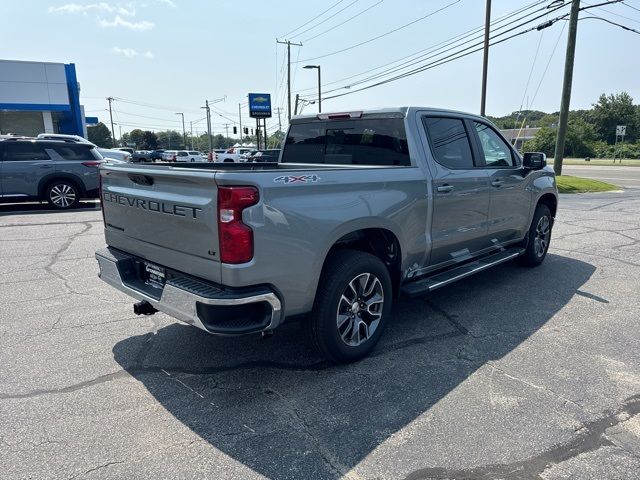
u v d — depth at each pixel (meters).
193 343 4.04
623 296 5.27
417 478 2.43
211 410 3.04
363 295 3.69
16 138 11.55
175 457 2.58
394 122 4.31
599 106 94.38
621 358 3.75
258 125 50.12
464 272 4.71
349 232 3.44
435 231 4.32
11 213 11.34
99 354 3.83
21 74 27.03
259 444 2.70
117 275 3.70
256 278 2.90
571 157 76.19
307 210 3.11
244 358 3.77
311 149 5.20
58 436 2.76
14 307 4.90
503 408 3.04
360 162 4.66
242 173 2.81
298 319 3.29
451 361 3.71
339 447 2.67
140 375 3.49
